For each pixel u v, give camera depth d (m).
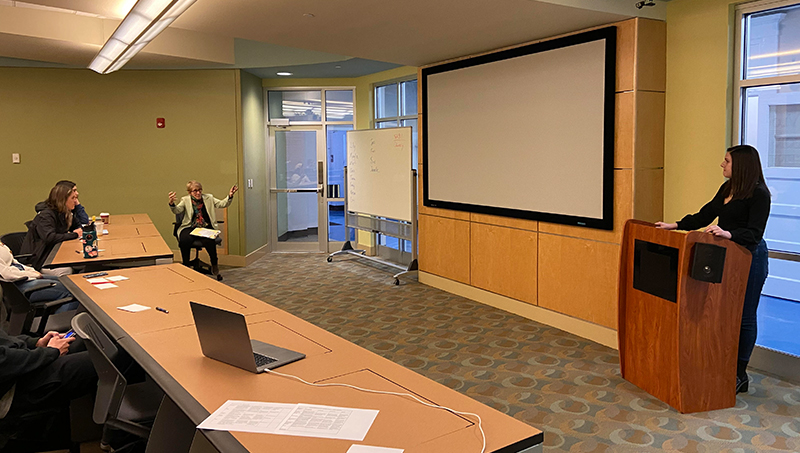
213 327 2.37
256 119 9.20
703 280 3.23
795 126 3.91
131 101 8.53
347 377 2.23
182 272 4.35
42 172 8.39
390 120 8.83
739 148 3.53
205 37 7.81
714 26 4.26
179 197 8.70
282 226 9.84
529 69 5.33
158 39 7.30
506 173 5.70
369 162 8.00
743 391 3.78
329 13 4.29
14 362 2.64
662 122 4.62
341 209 9.77
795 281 3.97
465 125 6.20
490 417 1.87
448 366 4.36
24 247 5.66
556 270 5.24
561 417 3.48
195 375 2.26
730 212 3.51
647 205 4.59
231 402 2.00
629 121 4.48
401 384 2.16
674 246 3.44
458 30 4.84
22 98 8.23
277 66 8.23
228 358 2.37
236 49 8.27
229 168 8.59
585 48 4.76
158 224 8.75
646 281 3.71
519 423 1.83
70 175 8.48
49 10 6.28
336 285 7.15
